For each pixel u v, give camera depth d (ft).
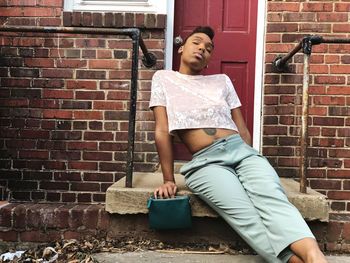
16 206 9.68
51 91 11.16
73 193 11.16
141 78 11.17
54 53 11.16
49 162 11.16
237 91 11.84
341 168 10.97
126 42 11.16
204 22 11.88
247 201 7.43
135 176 10.23
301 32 11.09
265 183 7.31
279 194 7.13
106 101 11.17
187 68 9.05
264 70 11.19
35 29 8.70
